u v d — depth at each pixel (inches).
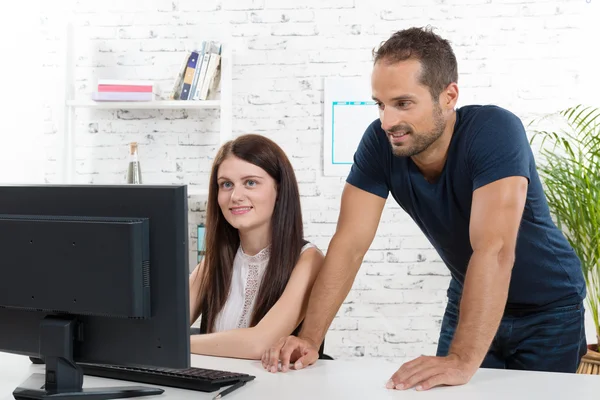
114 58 154.1
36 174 156.1
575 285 82.1
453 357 59.6
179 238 50.2
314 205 150.1
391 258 148.8
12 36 155.4
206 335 73.4
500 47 145.7
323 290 74.4
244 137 85.2
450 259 83.6
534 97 145.1
